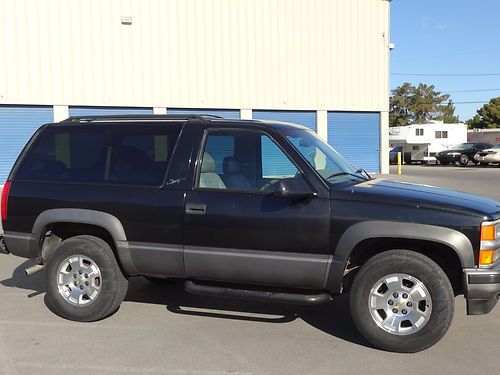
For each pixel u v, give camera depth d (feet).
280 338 15.20
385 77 82.23
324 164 15.89
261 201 14.75
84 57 65.87
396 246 14.47
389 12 81.30
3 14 62.03
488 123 234.17
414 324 13.80
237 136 15.55
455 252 13.60
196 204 15.19
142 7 68.23
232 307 18.11
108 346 14.60
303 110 77.92
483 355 13.82
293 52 76.38
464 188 58.80
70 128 17.31
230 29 72.84
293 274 14.56
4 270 23.85
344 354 13.96
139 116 16.88
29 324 16.46
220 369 13.05
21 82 63.21
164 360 13.62
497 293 13.42
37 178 17.17
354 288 14.26
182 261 15.52
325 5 77.56
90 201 16.28
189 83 71.26
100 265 16.42
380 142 83.20
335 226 14.08
